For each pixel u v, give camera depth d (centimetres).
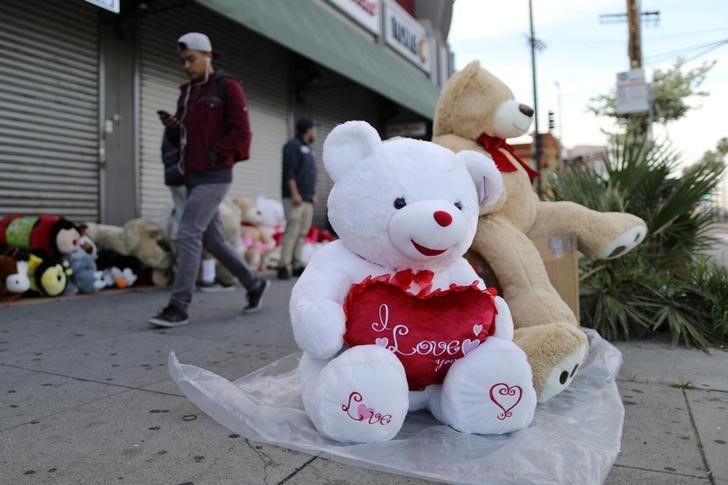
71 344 342
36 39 554
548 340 218
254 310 457
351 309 194
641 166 445
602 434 199
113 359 309
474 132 283
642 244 431
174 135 406
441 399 203
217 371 289
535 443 189
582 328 340
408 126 1272
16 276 461
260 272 723
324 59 766
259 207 718
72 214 594
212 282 595
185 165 398
